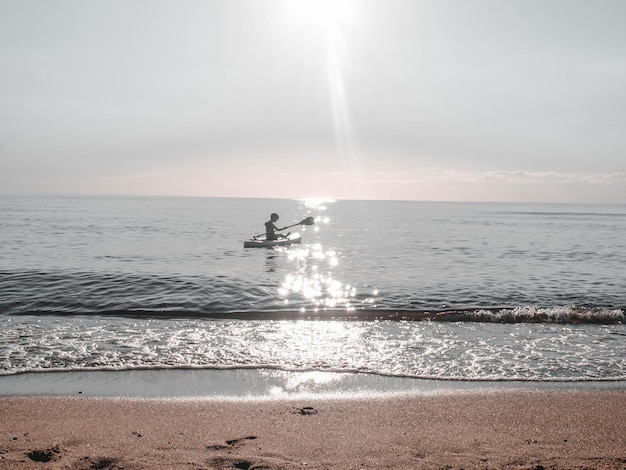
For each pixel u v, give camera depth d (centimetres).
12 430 566
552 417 641
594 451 528
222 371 832
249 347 977
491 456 510
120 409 652
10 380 771
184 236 4278
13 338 1016
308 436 564
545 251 3319
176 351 943
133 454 500
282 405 677
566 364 892
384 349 975
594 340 1062
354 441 550
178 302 1438
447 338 1066
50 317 1224
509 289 1762
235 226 6219
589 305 1477
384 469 475
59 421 602
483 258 2864
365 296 1611
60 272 1866
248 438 555
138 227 5584
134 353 924
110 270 2019
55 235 4119
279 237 3494
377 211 18225
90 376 796
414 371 846
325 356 923
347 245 3778
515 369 862
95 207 15375
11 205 16875
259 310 1377
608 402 704
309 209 19625
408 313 1290
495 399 712
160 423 601
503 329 1155
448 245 3825
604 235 5297
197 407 664
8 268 2025
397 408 670
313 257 2828
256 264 2448
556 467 480
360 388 757
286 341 1026
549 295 1642
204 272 2069
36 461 479
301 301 1514
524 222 9269
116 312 1277
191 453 506
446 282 1927
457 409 669
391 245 3806
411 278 2039
